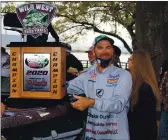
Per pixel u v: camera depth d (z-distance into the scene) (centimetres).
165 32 804
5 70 297
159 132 454
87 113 235
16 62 264
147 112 267
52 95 260
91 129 225
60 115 252
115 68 223
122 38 1644
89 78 226
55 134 252
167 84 431
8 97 273
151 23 809
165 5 798
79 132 254
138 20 832
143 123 267
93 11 1584
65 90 272
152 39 809
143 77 272
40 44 260
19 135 252
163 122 444
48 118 251
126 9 1525
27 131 252
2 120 248
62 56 264
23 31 265
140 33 827
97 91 219
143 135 267
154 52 805
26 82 264
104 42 219
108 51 219
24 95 264
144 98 267
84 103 210
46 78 261
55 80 260
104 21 1611
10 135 253
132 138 270
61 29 1647
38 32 264
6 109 261
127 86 217
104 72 221
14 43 264
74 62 330
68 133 254
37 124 251
